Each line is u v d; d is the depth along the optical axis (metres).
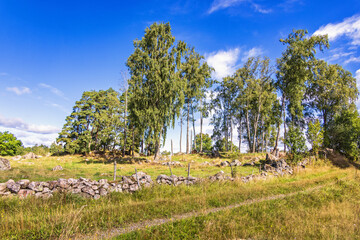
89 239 6.02
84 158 40.41
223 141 68.44
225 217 7.74
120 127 47.66
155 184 13.48
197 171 25.22
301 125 44.78
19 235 6.00
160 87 34.44
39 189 10.62
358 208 9.44
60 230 6.40
